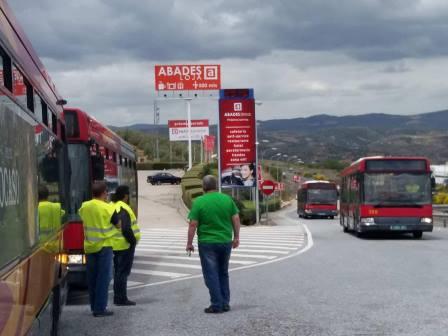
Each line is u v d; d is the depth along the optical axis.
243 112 47.91
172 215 55.31
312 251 24.47
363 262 20.08
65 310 12.98
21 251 5.89
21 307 5.83
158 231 39.72
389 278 16.19
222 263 12.30
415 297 13.26
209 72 73.38
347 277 16.53
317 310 12.06
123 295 13.21
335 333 10.09
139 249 26.98
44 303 7.65
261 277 17.02
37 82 7.90
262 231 38.38
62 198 10.23
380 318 11.18
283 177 152.00
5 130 5.36
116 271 13.23
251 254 23.69
